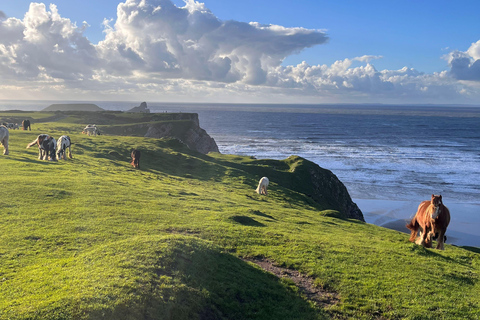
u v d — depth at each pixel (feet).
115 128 328.29
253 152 387.34
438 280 42.39
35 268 32.65
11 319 23.77
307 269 42.50
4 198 53.67
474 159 355.77
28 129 201.16
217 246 43.78
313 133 642.22
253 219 64.23
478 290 41.24
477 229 161.17
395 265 46.24
